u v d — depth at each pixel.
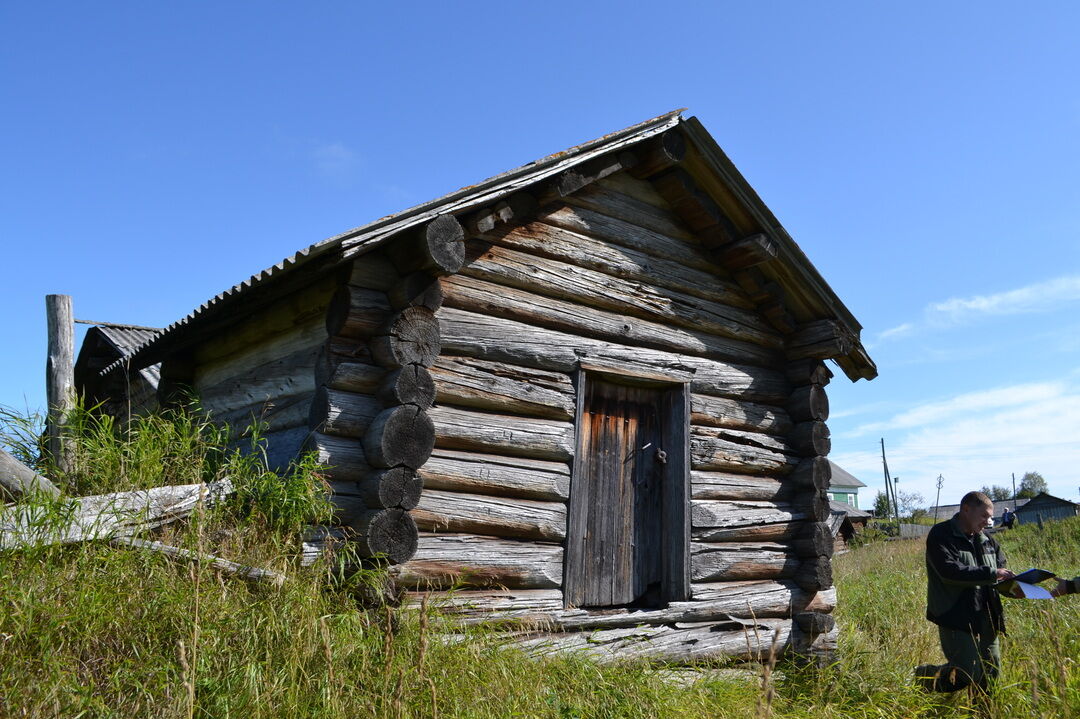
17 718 3.07
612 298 6.20
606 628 5.61
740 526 6.69
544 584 5.41
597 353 6.02
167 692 3.34
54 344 6.85
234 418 6.06
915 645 6.97
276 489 4.46
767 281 7.25
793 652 6.51
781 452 7.25
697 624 6.13
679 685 5.14
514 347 5.53
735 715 4.57
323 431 4.61
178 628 3.65
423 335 4.87
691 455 6.47
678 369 6.55
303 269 4.76
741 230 6.93
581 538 5.68
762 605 6.59
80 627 3.54
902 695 5.19
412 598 4.64
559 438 5.66
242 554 4.26
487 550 5.12
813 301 7.27
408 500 4.64
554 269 5.86
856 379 7.99
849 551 21.44
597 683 4.65
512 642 4.79
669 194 6.73
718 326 6.96
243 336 6.19
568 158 5.62
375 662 3.98
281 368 5.53
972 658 4.90
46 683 3.24
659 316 6.52
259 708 3.40
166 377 7.05
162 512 4.31
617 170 6.13
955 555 5.00
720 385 6.84
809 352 7.36
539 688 4.29
